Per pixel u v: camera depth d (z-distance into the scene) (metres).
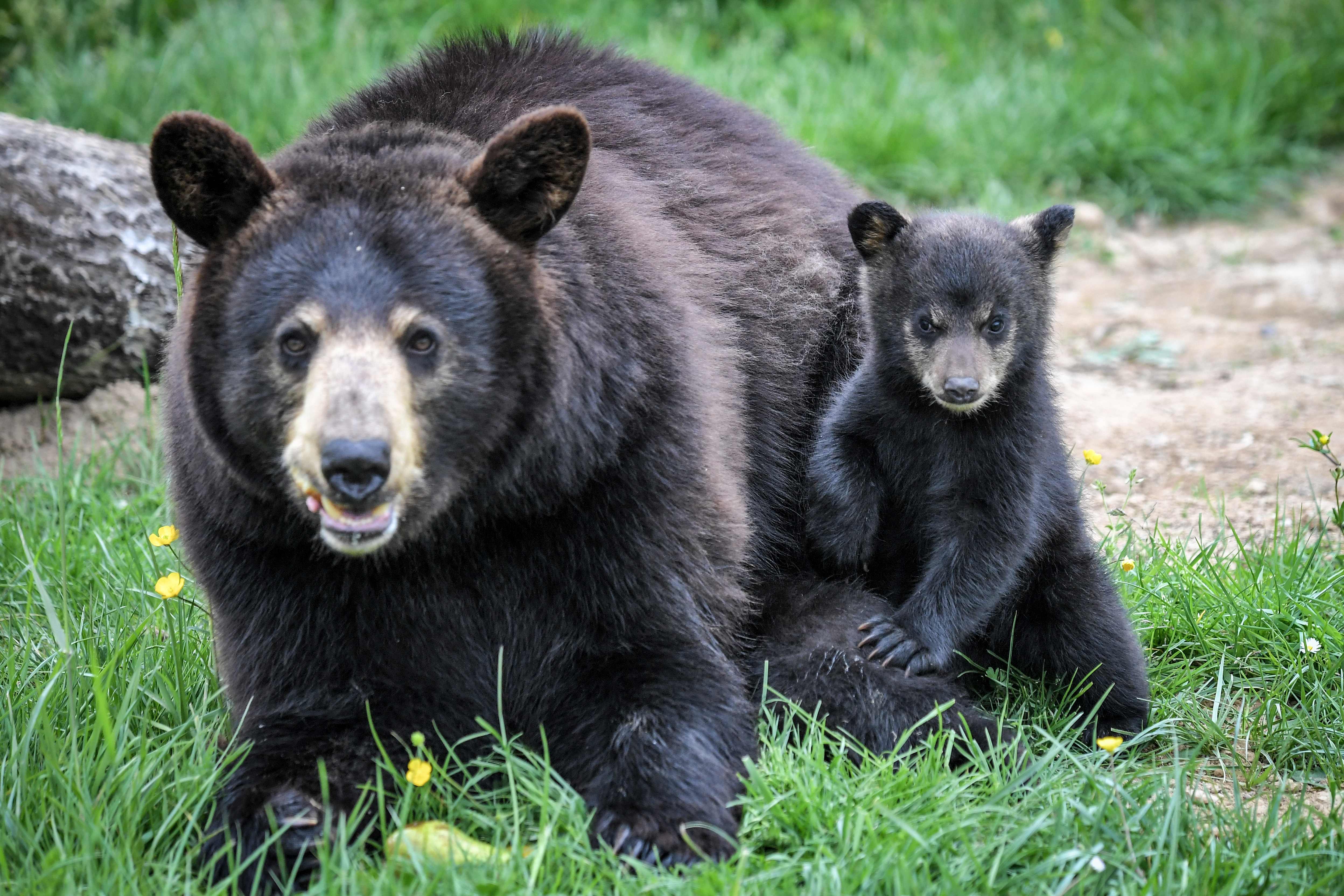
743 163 9.31
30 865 6.07
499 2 19.83
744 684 7.39
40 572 9.37
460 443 6.46
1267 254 17.81
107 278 11.45
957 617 7.93
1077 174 18.91
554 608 7.07
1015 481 8.00
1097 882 6.17
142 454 11.36
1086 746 8.06
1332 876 6.16
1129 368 14.72
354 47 18.11
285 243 6.38
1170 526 10.88
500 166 6.52
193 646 8.11
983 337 7.91
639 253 7.35
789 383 8.86
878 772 6.92
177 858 6.27
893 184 18.09
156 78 16.67
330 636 6.98
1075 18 21.84
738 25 21.06
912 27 21.23
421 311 6.27
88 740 6.82
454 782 6.73
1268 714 8.08
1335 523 10.09
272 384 6.29
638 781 6.68
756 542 8.37
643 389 7.02
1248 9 21.70
